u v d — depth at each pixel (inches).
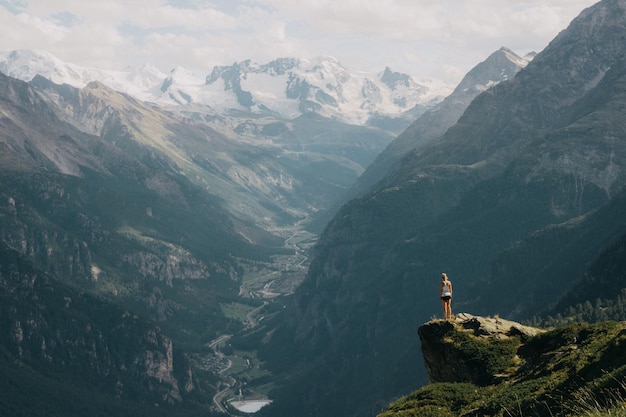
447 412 2994.6
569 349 3063.5
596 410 1893.5
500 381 3201.3
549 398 2600.9
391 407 3223.4
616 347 2684.5
